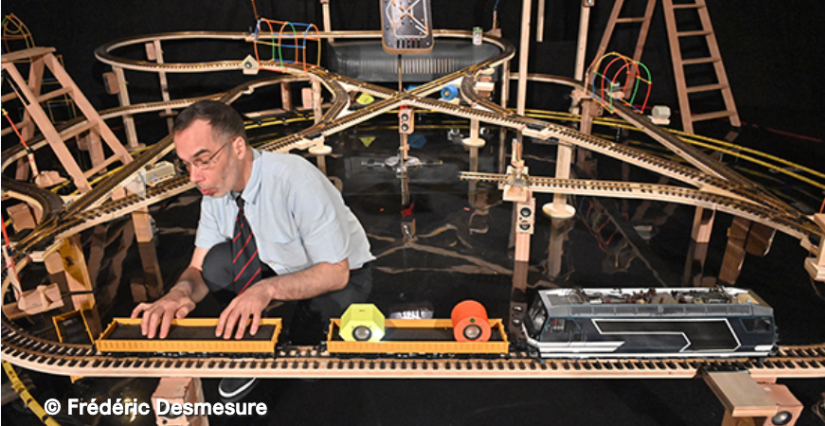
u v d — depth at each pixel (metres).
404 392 2.76
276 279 2.29
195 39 8.20
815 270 2.56
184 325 2.10
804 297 3.49
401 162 5.50
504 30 8.33
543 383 2.82
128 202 3.55
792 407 1.81
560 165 4.39
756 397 1.82
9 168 5.79
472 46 7.45
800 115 7.35
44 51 4.57
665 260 3.96
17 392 2.76
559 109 7.82
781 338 3.12
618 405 2.67
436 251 4.07
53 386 2.81
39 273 3.85
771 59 7.40
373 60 7.43
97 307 3.46
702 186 3.73
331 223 2.42
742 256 3.94
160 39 7.41
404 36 5.19
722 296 2.10
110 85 6.58
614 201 4.96
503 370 1.97
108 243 4.27
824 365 2.01
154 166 4.07
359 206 4.82
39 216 4.11
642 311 1.99
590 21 8.03
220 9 8.00
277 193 2.37
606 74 8.24
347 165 5.79
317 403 2.69
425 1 5.14
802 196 5.07
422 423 2.56
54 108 7.56
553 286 3.62
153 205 4.90
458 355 2.03
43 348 2.12
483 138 6.61
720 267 3.85
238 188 2.36
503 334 2.06
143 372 1.97
